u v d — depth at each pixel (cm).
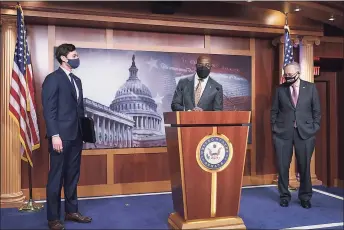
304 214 375
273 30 513
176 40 504
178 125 289
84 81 464
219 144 297
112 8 446
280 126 418
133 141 482
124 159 480
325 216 367
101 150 470
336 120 606
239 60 530
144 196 464
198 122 289
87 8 437
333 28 582
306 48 536
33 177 448
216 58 519
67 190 344
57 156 319
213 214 299
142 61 486
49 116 310
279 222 345
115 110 475
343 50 595
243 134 304
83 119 341
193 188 292
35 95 449
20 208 398
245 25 499
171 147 311
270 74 546
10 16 412
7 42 416
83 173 465
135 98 482
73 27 464
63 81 323
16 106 386
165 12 459
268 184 539
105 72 472
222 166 299
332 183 605
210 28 485
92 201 436
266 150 543
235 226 300
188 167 290
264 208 400
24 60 391
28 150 394
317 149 609
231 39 529
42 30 453
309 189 404
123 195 470
